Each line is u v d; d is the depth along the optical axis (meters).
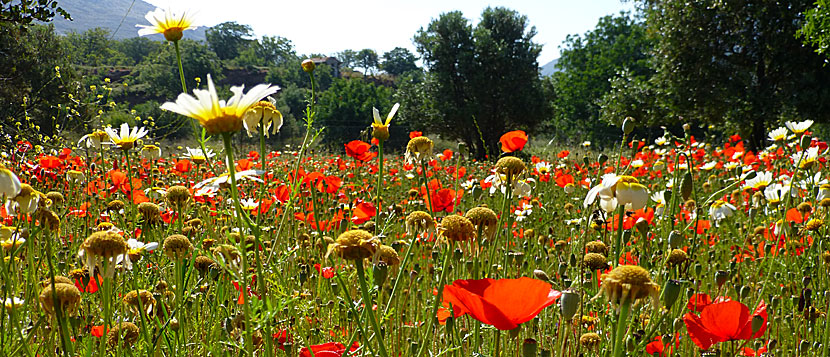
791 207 3.25
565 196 5.61
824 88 21.67
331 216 3.37
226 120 1.15
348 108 57.34
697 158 7.01
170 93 60.00
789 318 2.50
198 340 1.96
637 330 1.84
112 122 10.60
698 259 3.13
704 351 1.94
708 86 24.11
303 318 2.19
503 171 1.91
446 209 2.81
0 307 1.53
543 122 43.00
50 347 1.79
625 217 2.32
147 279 2.29
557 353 2.02
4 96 11.70
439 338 2.19
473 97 39.25
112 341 1.67
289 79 97.94
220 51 123.81
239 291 1.91
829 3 17.89
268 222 3.29
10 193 1.40
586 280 2.10
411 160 2.10
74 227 3.12
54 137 7.56
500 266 2.43
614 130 45.44
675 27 24.53
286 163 5.15
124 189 3.51
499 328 1.34
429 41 40.44
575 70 55.22
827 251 2.84
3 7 7.77
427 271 2.75
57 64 13.15
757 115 22.11
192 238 2.49
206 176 4.27
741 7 22.89
